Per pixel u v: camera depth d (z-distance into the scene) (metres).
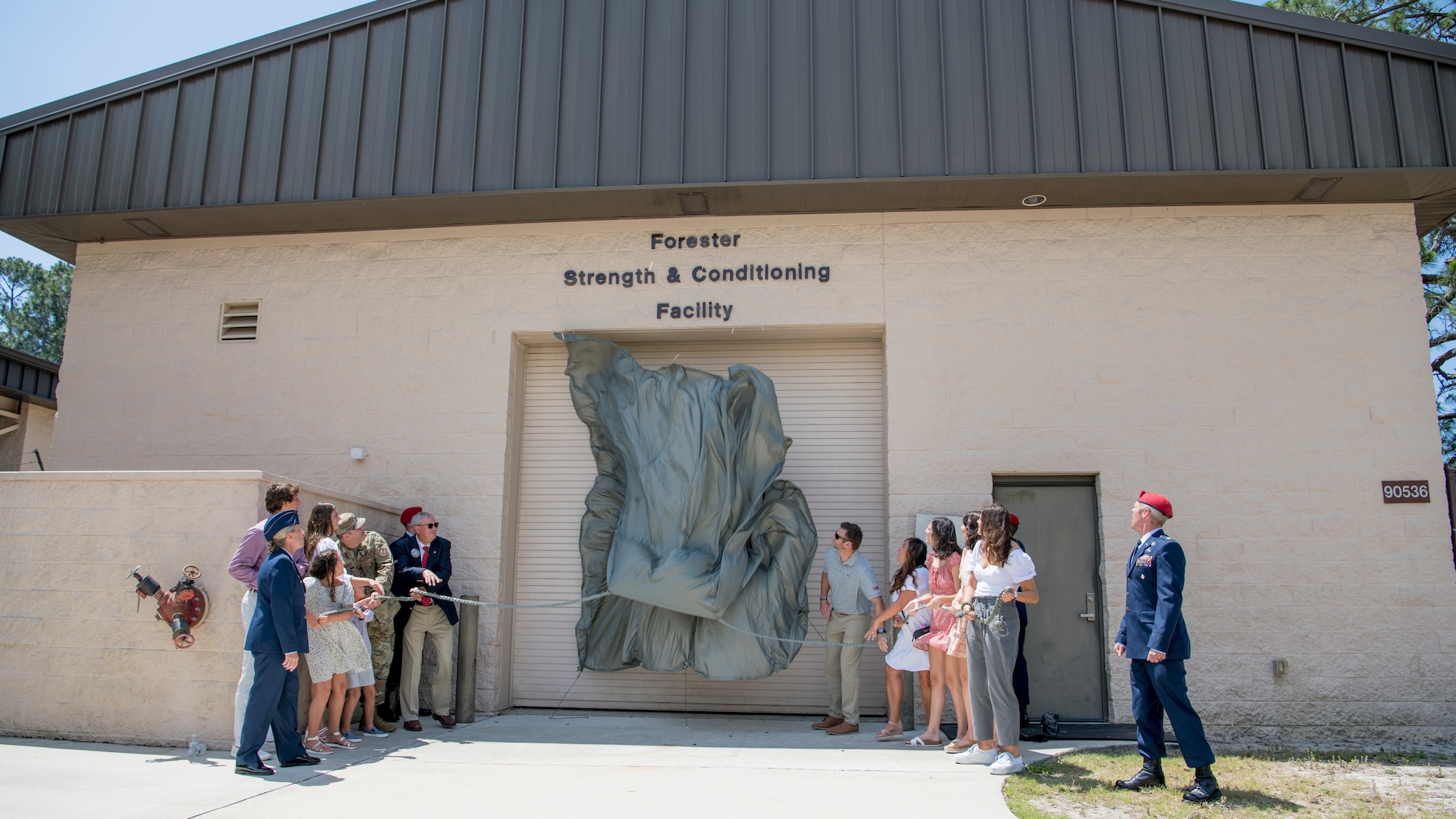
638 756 7.15
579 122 9.34
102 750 6.93
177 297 10.42
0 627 7.43
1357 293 9.22
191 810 5.25
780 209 9.68
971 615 6.73
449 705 8.55
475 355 9.88
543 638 9.73
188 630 7.07
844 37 9.23
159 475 7.42
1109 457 9.08
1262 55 9.02
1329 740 8.43
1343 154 8.80
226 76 10.04
